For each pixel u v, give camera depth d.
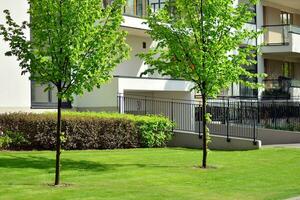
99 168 13.43
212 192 10.95
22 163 13.46
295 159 16.91
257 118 27.59
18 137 15.66
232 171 13.95
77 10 10.69
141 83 23.50
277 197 10.55
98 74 11.03
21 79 18.17
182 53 14.29
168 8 14.95
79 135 17.45
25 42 10.88
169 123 20.77
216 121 25.88
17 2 18.03
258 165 15.30
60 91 10.90
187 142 21.27
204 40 14.21
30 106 18.61
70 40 10.66
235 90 29.80
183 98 26.61
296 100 32.44
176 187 11.32
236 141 20.94
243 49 14.58
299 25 38.75
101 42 11.00
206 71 14.02
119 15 11.37
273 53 33.47
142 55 15.07
